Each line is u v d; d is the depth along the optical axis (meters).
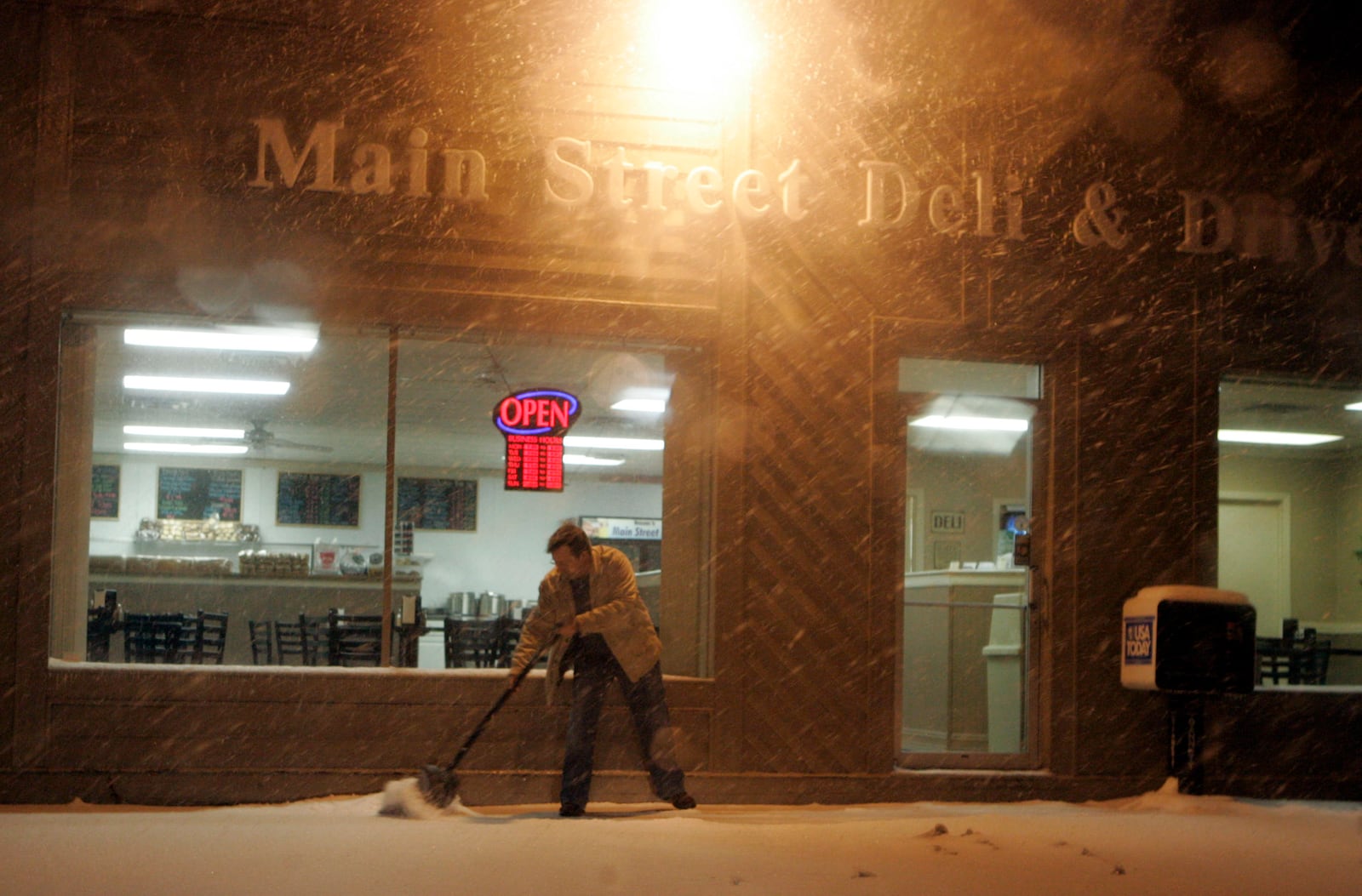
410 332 8.43
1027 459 9.05
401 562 8.89
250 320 8.16
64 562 8.04
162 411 10.49
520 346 8.63
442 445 8.93
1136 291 9.09
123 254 7.99
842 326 8.67
